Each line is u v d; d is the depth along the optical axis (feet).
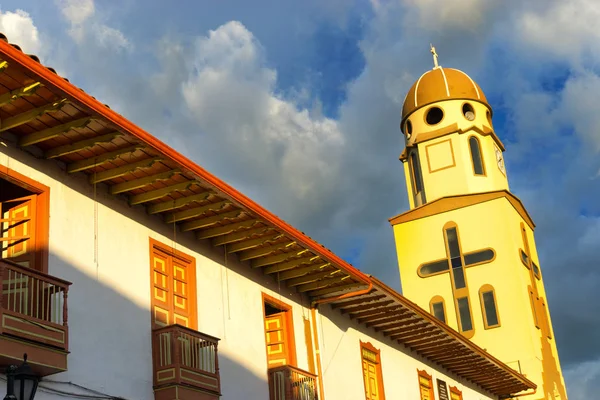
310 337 58.90
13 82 33.17
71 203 39.93
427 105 133.18
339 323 64.08
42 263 37.24
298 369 53.31
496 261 121.08
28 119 35.42
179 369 41.14
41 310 35.65
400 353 74.64
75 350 37.73
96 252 40.75
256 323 52.39
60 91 33.83
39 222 37.99
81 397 37.29
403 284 126.11
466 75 136.77
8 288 36.17
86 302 39.22
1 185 37.52
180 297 46.34
